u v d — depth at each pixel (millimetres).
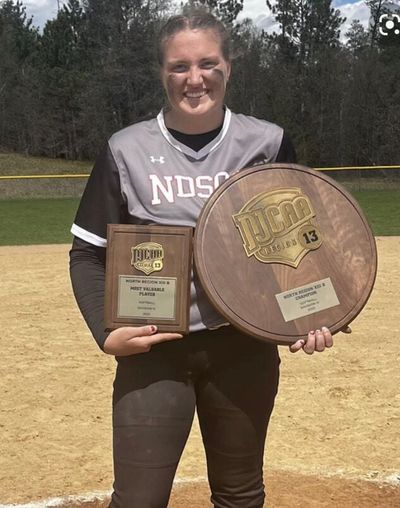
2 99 59094
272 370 2373
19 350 6492
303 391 5270
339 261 2287
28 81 59125
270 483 3770
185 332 2189
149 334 2168
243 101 51594
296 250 2264
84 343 6715
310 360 6055
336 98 50906
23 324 7473
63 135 59188
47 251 13391
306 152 51750
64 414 4887
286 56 55344
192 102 2260
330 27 55375
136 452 2209
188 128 2311
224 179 2326
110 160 2295
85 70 60625
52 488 3758
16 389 5414
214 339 2285
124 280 2193
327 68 51438
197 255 2205
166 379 2246
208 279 2199
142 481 2205
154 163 2287
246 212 2258
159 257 2191
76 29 61469
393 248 12938
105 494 3676
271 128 2430
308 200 2307
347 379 5543
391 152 50156
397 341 6633
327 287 2266
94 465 4066
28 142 59344
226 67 2312
